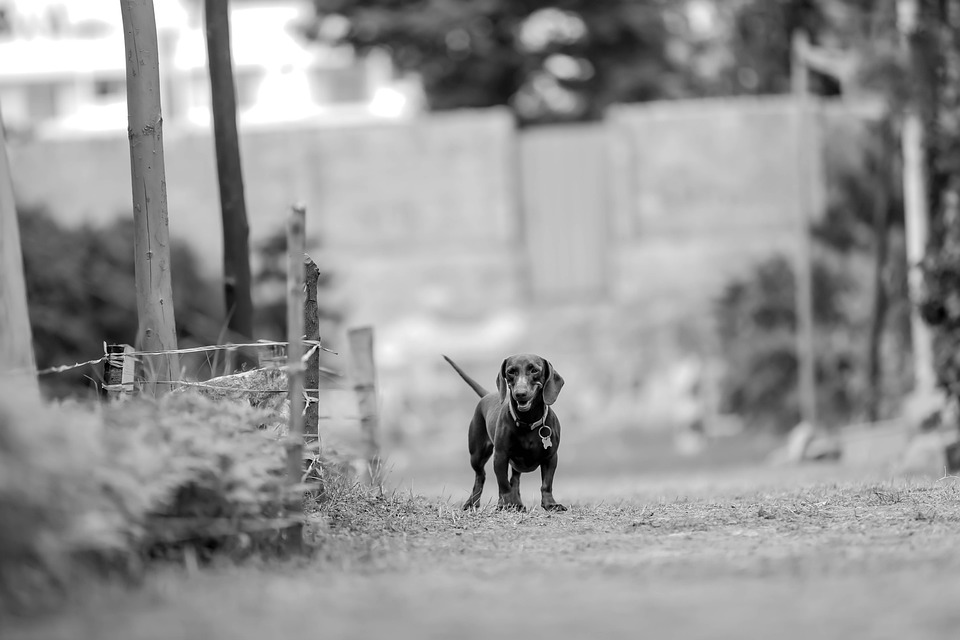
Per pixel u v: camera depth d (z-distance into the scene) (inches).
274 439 356.5
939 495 432.1
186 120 1969.7
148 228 433.7
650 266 1879.9
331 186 1909.4
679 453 1563.7
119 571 288.2
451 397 1863.9
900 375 1209.4
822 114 1745.8
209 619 245.1
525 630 233.8
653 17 2095.2
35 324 1284.4
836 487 476.4
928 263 840.9
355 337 558.6
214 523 312.8
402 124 1910.7
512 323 1889.8
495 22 2081.7
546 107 2102.6
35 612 253.0
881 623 233.3
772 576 285.1
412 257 1909.4
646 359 1844.2
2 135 495.8
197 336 1615.4
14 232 496.1
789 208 1873.8
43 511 260.2
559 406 1833.2
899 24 990.4
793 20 1568.7
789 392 1713.8
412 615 249.0
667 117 1895.9
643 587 276.7
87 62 2118.6
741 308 1782.7
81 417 303.7
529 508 434.3
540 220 1916.8
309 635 230.7
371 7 2086.6
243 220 589.3
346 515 404.8
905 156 1002.7
